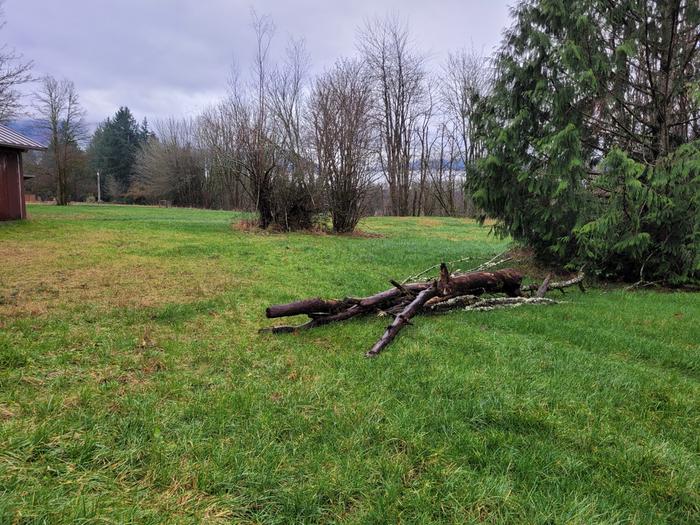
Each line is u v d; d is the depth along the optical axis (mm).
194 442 2248
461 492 1983
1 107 21172
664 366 3777
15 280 5832
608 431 2586
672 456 2352
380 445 2324
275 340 3994
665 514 1951
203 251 9438
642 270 7484
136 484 1924
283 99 15367
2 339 3521
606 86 7574
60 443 2158
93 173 57438
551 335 4445
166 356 3451
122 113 63812
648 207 6922
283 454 2188
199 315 4688
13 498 1744
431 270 8164
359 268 8211
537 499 1970
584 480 2145
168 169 49156
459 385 3080
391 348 3871
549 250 8312
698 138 7457
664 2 7391
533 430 2570
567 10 7359
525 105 7891
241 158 14906
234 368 3303
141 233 12477
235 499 1870
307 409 2686
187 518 1744
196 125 49844
